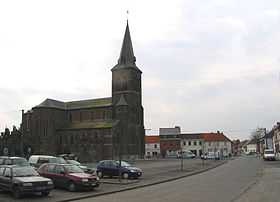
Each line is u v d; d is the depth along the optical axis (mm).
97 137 101125
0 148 89375
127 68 104438
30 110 111562
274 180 28656
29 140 98812
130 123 102000
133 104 103875
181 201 17234
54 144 108438
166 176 35531
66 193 21750
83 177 22500
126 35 108000
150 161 81750
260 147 138625
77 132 105125
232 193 20344
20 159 31312
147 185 26828
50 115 109562
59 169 23859
